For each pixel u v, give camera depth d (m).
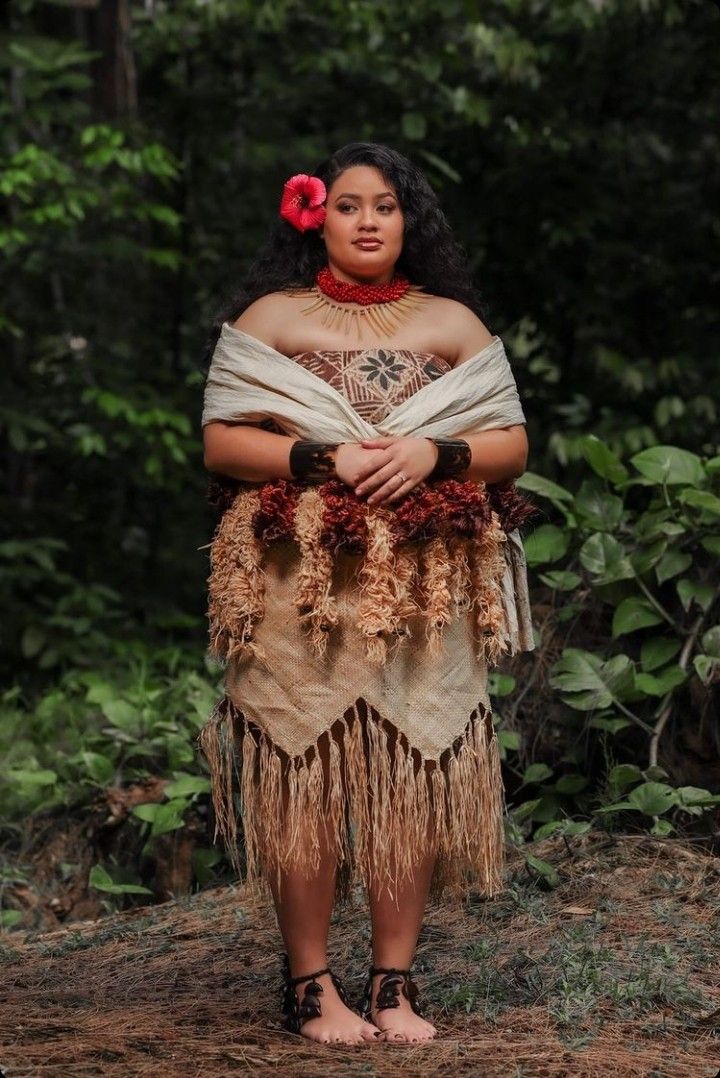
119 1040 3.84
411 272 4.22
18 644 11.46
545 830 5.64
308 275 4.16
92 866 6.68
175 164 11.86
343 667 3.86
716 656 5.76
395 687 3.87
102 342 12.48
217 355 4.05
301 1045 3.84
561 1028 3.99
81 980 4.73
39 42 11.65
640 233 12.32
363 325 4.04
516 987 4.29
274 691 3.90
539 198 11.95
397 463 3.79
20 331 11.09
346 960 4.69
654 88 12.34
